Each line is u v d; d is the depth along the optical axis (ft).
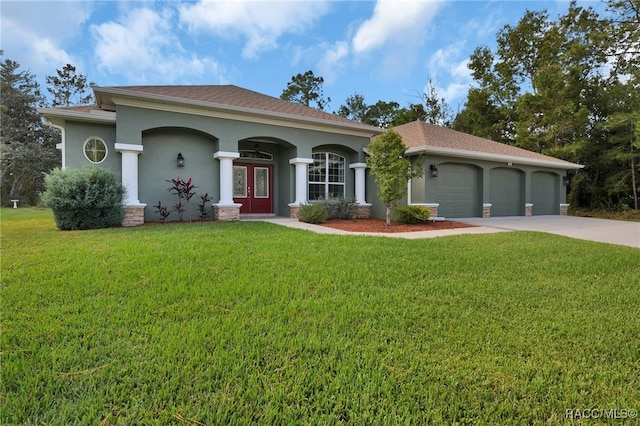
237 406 6.42
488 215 49.78
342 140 46.24
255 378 7.28
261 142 46.96
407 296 12.69
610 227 38.01
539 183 57.62
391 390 7.02
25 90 109.81
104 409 6.23
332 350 8.55
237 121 39.29
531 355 8.55
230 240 23.34
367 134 47.70
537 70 82.33
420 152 43.50
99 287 12.92
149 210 37.35
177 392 6.77
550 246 23.77
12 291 12.33
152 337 8.96
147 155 37.24
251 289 12.98
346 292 13.14
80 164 34.47
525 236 29.07
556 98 68.90
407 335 9.51
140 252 18.90
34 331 9.17
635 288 14.17
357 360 8.09
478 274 16.06
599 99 67.97
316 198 46.96
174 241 22.47
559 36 79.25
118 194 31.86
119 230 28.35
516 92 91.50
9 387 6.77
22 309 10.77
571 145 64.69
